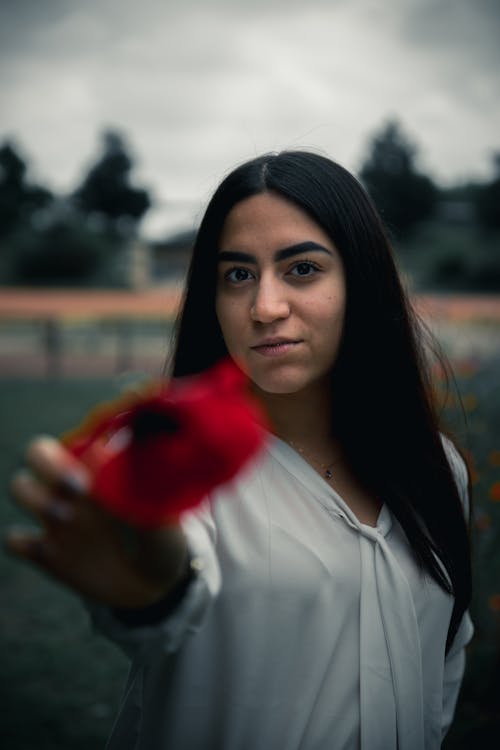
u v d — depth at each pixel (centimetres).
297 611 106
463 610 131
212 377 56
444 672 137
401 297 124
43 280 3162
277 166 113
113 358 1262
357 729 109
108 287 3088
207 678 107
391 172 3956
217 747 107
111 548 64
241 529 107
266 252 109
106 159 4272
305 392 123
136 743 113
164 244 3547
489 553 256
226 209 113
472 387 436
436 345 178
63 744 250
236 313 111
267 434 115
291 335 108
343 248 113
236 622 105
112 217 4188
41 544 63
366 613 109
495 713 235
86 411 796
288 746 105
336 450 126
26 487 61
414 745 111
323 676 107
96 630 74
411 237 3672
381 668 108
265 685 105
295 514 110
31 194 4062
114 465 54
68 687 288
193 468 52
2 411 794
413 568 118
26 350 1402
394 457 125
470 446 304
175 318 152
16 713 268
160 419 54
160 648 74
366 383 124
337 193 114
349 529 112
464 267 3103
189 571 75
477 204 3719
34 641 327
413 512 121
